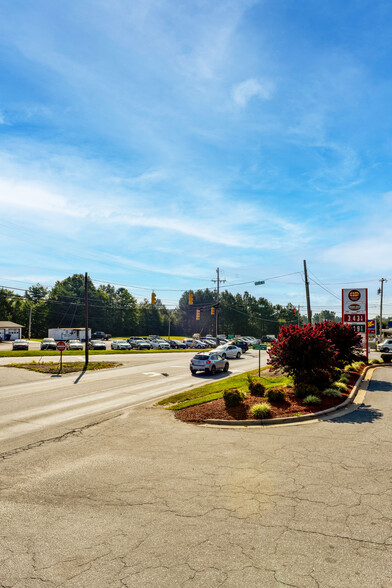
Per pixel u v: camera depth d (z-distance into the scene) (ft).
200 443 34.68
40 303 331.98
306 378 57.00
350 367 81.51
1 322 245.45
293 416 42.91
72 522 20.17
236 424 41.70
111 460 30.25
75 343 181.98
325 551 17.06
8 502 22.76
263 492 23.49
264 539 18.12
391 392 58.59
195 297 430.61
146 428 40.86
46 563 16.53
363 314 98.89
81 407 53.11
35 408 52.49
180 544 17.83
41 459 30.83
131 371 98.22
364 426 38.96
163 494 23.52
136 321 386.32
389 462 28.40
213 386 66.74
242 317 402.93
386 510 20.84
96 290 383.45
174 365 113.39
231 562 16.33
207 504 22.02
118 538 18.48
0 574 15.80
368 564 16.08
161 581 15.19
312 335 56.24
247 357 145.38
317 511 20.85
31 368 97.96
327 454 30.45
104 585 15.03
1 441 36.47
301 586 14.75
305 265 111.55
